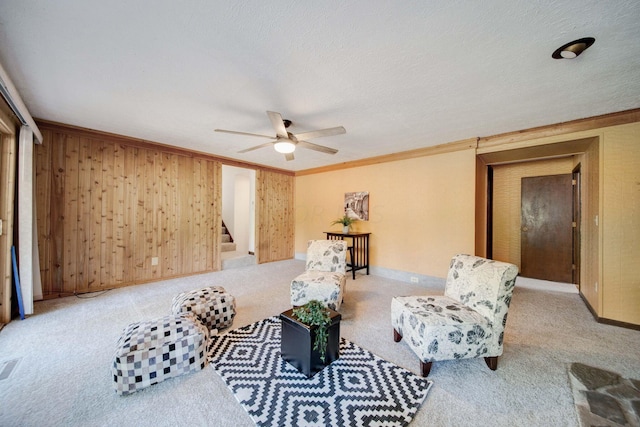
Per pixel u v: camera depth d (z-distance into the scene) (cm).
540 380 175
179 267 429
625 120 258
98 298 323
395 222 445
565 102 237
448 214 384
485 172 424
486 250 429
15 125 261
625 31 142
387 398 156
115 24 142
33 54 169
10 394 157
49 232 316
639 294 250
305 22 139
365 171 490
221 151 440
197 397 157
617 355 205
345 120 282
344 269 334
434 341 173
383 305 316
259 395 158
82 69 188
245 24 141
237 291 362
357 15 134
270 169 578
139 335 175
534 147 321
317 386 167
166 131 332
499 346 184
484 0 123
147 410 146
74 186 330
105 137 347
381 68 182
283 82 203
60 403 150
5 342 217
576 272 402
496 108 250
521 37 149
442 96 225
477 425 138
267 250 574
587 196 323
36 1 125
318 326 180
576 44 153
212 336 232
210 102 241
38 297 310
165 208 410
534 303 323
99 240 350
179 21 139
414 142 372
